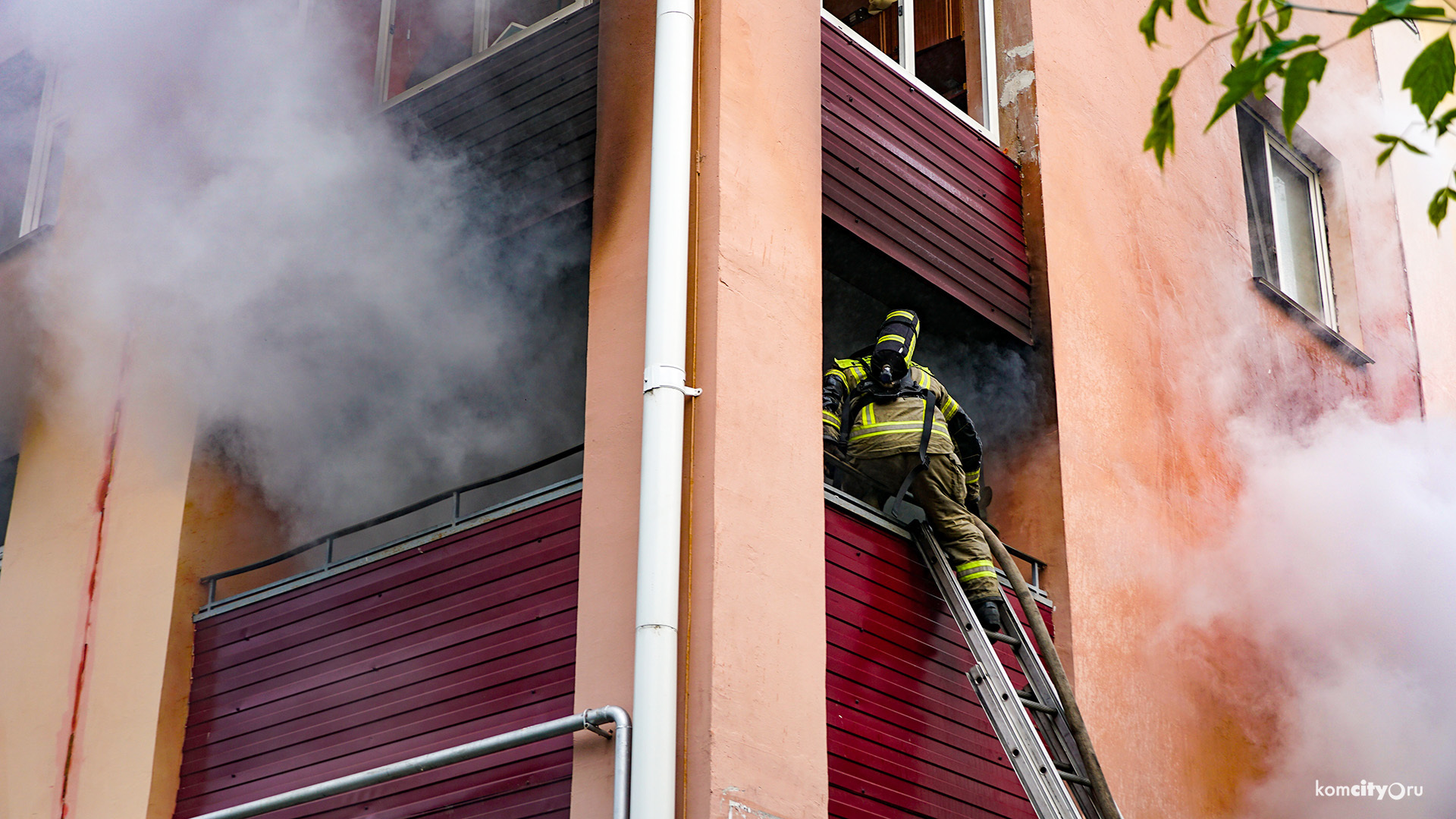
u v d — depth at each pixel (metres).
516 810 5.75
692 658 5.40
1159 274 9.09
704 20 6.55
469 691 6.22
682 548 5.61
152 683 7.17
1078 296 8.28
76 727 7.29
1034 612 6.61
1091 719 7.20
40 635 7.68
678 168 6.12
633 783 5.14
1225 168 10.30
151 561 7.52
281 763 6.70
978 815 6.45
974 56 8.83
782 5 6.96
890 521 6.78
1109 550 7.77
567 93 7.01
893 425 6.71
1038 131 8.47
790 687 5.63
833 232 6.99
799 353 6.28
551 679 5.96
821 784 5.60
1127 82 9.51
